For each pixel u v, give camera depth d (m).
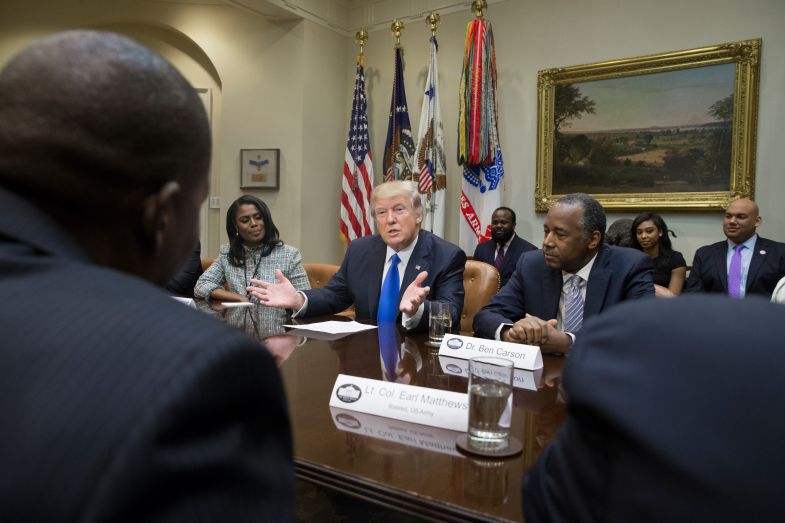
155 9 5.23
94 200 0.41
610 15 4.35
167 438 0.30
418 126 5.22
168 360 0.33
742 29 3.89
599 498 0.38
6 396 0.32
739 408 0.33
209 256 5.41
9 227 0.39
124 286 0.39
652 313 0.39
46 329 0.34
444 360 1.44
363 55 5.20
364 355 1.49
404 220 2.14
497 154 4.52
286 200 5.16
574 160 4.49
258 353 0.38
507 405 0.84
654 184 4.20
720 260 3.67
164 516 0.29
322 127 5.29
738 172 3.89
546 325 1.61
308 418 0.97
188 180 0.46
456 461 0.79
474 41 4.41
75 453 0.29
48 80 0.39
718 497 0.32
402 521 1.43
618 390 0.36
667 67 4.10
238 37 5.21
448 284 2.15
